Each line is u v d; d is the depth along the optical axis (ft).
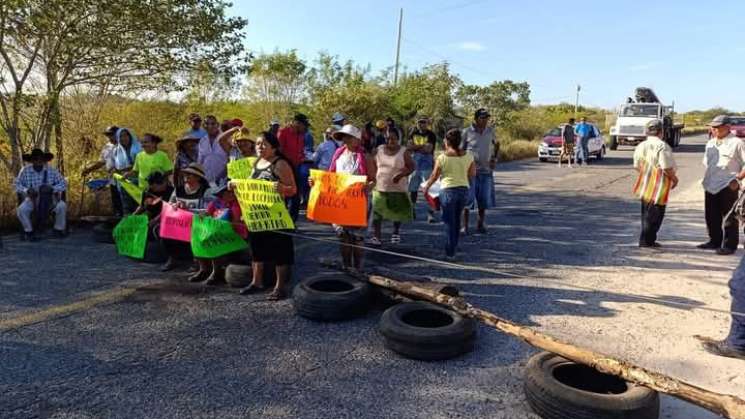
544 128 137.08
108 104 40.78
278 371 13.29
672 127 101.91
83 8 29.50
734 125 93.30
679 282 20.59
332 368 13.48
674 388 10.15
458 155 23.16
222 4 34.42
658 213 25.66
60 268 21.74
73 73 33.24
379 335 15.60
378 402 11.91
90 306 17.49
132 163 29.12
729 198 24.68
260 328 15.96
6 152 33.50
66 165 36.60
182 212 20.81
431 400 12.03
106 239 26.32
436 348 13.82
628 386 11.57
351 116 77.71
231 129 26.71
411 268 22.26
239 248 20.01
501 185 51.21
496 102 122.42
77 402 11.69
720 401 9.63
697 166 70.13
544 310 17.52
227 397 12.01
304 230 30.22
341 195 19.60
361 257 20.65
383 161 23.50
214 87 46.57
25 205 26.50
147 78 35.78
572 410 10.62
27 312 16.85
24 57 31.94
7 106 32.07
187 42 34.04
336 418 11.23
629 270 22.29
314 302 16.38
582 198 43.16
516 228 31.01
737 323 14.14
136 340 14.96
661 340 15.25
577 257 24.38
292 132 30.40
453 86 93.50
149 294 18.79
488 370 13.50
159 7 31.71
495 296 18.83
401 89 86.22
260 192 17.97
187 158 26.14
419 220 33.91
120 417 11.16
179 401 11.80
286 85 78.38
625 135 95.71
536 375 11.44
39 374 12.92
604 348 14.69
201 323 16.26
